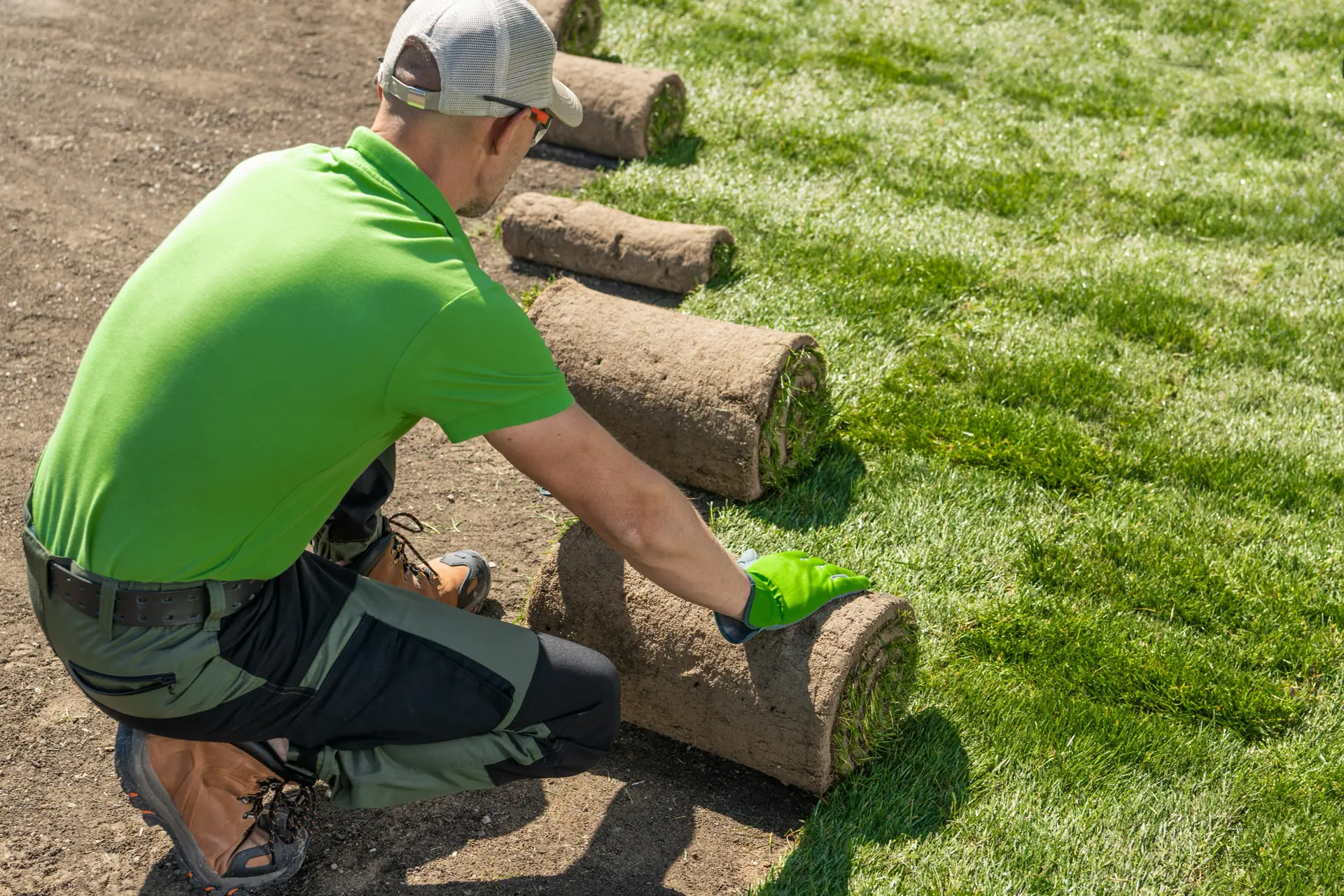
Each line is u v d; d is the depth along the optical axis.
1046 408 3.95
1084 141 6.14
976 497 3.53
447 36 1.79
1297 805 2.51
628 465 1.89
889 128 6.19
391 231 1.75
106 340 1.81
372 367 1.71
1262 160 5.98
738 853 2.42
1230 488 3.57
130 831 2.45
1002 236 5.16
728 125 6.18
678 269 4.64
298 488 1.80
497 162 1.94
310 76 6.73
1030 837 2.42
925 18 7.73
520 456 1.83
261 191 1.81
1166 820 2.47
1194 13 7.92
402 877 2.34
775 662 2.42
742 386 3.35
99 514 1.75
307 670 1.93
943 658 2.92
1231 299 4.66
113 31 7.09
